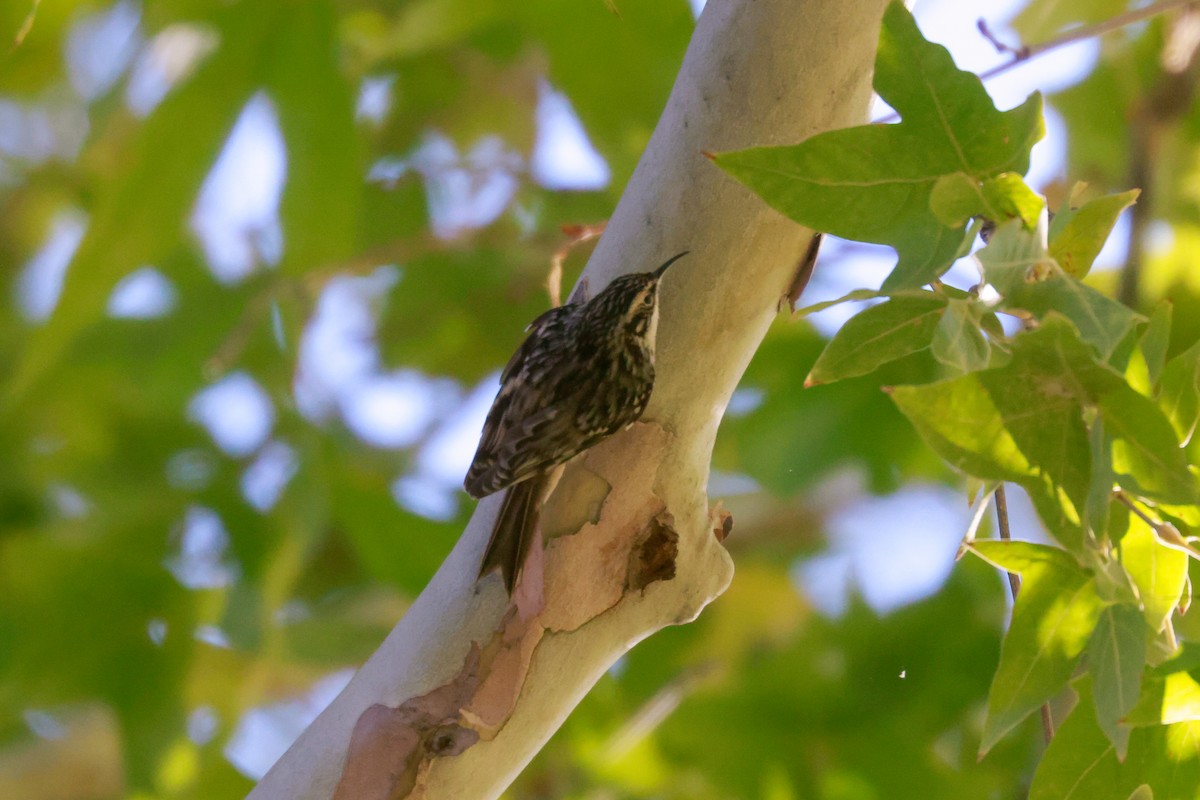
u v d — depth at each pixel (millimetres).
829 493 12820
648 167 5762
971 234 4477
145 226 7852
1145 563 4672
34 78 12625
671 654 11461
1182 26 10125
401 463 10664
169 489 10320
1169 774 5281
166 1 7844
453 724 5316
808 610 12039
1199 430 4848
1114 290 10922
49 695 9750
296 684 13031
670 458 5605
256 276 10875
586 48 8258
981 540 4980
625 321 5559
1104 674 4543
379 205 12414
